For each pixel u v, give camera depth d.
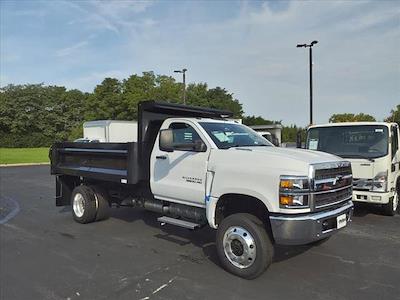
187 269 5.34
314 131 9.37
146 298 4.41
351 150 8.70
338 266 5.40
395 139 8.78
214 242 6.68
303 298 4.36
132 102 57.59
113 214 9.16
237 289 4.63
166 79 62.31
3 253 6.15
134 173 6.84
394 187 8.56
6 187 15.04
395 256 5.84
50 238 7.06
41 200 11.73
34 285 4.82
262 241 4.80
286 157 4.82
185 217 6.29
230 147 5.67
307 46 22.30
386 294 4.45
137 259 5.79
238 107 66.56
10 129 78.69
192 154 5.88
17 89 80.38
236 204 5.45
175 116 7.28
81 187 8.38
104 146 7.54
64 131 83.19
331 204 4.93
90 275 5.14
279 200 4.63
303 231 4.59
